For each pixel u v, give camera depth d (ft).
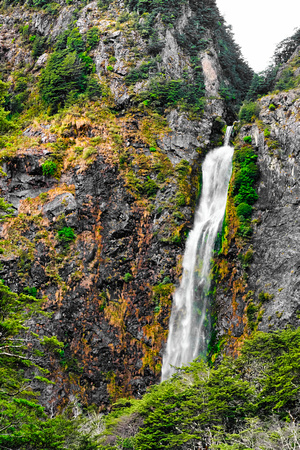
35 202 265.34
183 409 144.87
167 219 268.00
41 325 229.86
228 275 233.96
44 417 101.09
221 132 314.14
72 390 226.79
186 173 286.46
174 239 261.65
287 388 128.77
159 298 251.60
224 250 239.91
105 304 248.11
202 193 289.33
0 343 104.73
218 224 256.32
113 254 257.75
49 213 260.42
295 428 117.19
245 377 156.97
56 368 226.79
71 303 242.17
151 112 306.35
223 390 137.80
